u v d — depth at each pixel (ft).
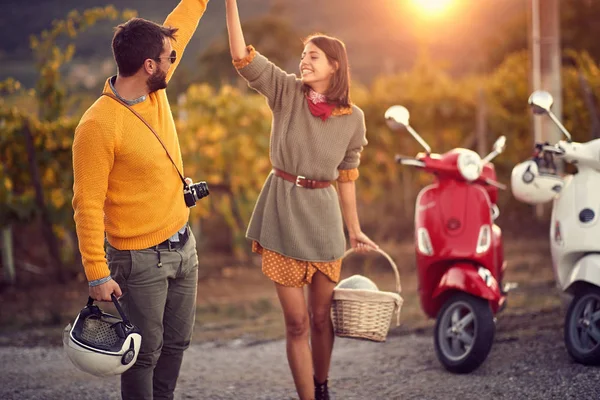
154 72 10.35
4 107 29.07
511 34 63.82
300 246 12.07
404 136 36.11
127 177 10.34
